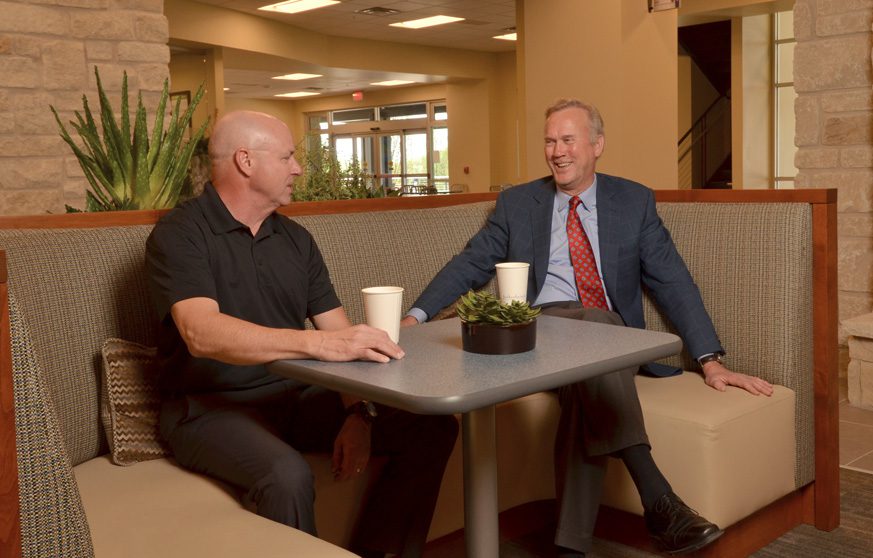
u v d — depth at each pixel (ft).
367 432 6.40
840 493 9.06
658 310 8.70
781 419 7.59
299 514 5.49
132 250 6.70
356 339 5.08
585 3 21.67
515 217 8.89
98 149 8.36
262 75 48.16
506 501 7.77
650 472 6.53
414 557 6.38
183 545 4.73
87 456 6.35
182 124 8.61
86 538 3.70
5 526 3.32
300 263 6.74
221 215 6.35
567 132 8.46
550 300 8.66
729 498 7.04
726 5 29.71
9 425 3.33
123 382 6.28
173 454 6.39
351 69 42.09
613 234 8.46
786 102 34.32
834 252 8.11
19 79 14.24
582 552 6.84
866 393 12.35
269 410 6.45
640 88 21.72
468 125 50.47
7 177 14.23
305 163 11.13
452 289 8.39
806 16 15.48
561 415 7.14
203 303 5.87
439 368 4.82
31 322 5.96
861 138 15.07
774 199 8.37
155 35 15.69
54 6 14.55
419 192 21.48
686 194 9.12
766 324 8.05
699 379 8.09
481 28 39.55
